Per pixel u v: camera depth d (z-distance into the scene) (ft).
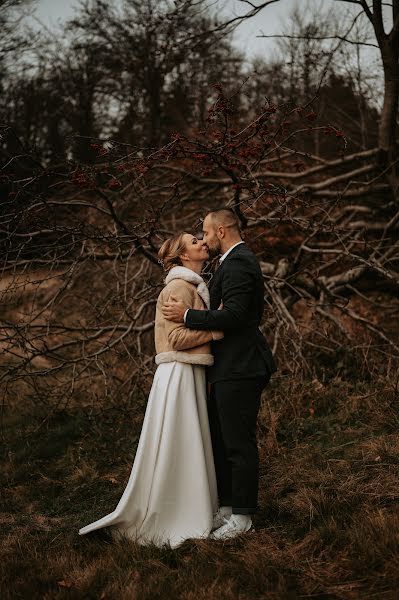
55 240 19.52
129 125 45.80
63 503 13.98
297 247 24.44
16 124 41.65
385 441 13.94
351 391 17.81
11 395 22.72
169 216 26.23
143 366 19.01
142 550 10.19
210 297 11.30
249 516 10.66
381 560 9.05
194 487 10.55
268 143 17.08
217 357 10.94
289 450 14.61
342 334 20.98
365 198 27.35
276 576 9.01
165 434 10.64
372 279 24.26
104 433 17.63
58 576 9.65
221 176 25.71
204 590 8.65
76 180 16.47
